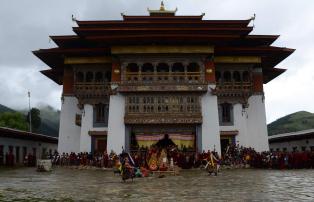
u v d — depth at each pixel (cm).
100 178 2773
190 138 4453
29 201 1511
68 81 5100
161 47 4556
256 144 4891
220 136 4772
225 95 4822
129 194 1705
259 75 5097
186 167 3922
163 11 5816
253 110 4978
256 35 5147
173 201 1452
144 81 4472
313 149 5069
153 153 3416
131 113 4419
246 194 1645
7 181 2516
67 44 5359
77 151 4931
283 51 4962
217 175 2964
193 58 4591
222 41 4653
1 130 4603
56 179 2689
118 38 4434
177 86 4441
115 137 4394
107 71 4894
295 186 1945
